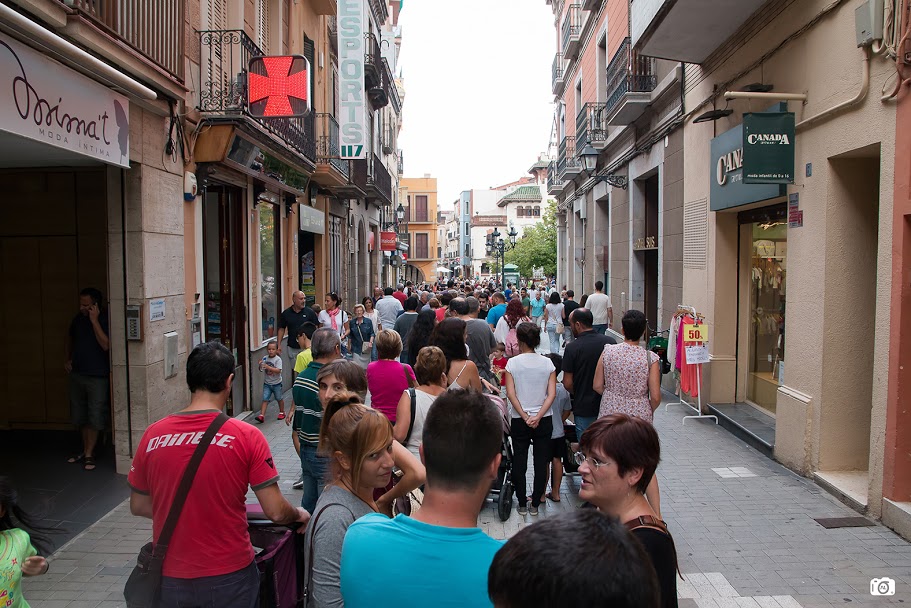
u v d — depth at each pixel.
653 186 15.39
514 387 6.09
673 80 11.46
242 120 8.37
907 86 5.38
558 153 28.64
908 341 5.50
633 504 2.56
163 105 7.25
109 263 6.96
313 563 2.69
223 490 2.97
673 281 12.20
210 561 2.94
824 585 4.69
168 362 7.47
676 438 8.82
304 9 14.29
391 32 34.03
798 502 6.35
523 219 79.25
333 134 15.48
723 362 10.15
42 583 4.81
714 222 9.98
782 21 7.64
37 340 8.16
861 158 6.63
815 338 6.98
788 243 7.58
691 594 4.58
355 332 12.34
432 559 1.95
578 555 1.22
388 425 2.87
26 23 4.43
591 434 2.64
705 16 8.34
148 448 3.03
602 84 18.70
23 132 4.91
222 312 10.27
